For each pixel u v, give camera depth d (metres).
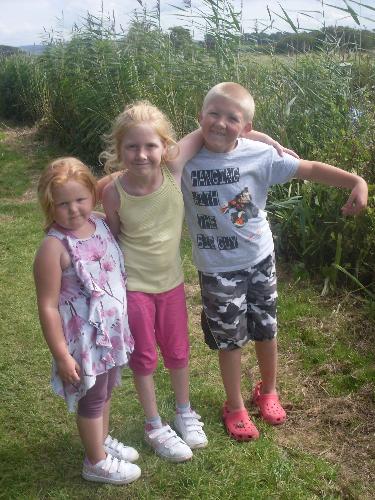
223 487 2.62
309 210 4.70
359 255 4.35
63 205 2.41
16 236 6.07
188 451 2.79
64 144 10.11
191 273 4.97
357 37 5.76
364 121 5.08
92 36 9.12
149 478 2.72
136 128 2.49
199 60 6.80
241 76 6.24
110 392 2.70
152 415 2.84
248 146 2.75
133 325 2.67
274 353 3.04
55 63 10.48
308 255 4.77
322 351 3.71
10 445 2.98
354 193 2.72
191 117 6.95
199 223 2.79
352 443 2.93
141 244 2.65
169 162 2.64
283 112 5.61
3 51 14.71
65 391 2.51
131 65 8.13
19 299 4.59
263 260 2.85
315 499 2.57
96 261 2.48
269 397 3.12
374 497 2.59
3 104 13.47
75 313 2.46
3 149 10.23
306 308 4.22
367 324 3.96
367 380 3.38
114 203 2.62
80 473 2.78
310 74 5.71
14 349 3.87
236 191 2.72
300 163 2.78
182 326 2.81
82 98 8.84
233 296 2.81
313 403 3.24
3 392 3.41
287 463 2.74
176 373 2.87
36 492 2.68
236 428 2.94
